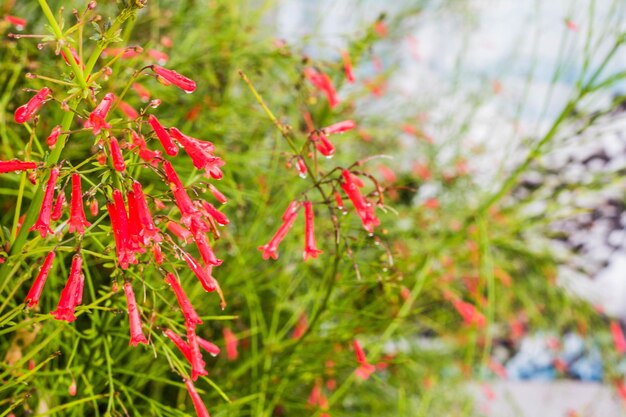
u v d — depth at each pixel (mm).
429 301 925
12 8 655
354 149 951
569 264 1112
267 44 712
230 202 642
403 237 838
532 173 1061
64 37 436
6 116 597
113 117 618
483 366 677
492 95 1126
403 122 1033
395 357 743
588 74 1173
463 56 1112
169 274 471
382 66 1112
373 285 631
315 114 808
